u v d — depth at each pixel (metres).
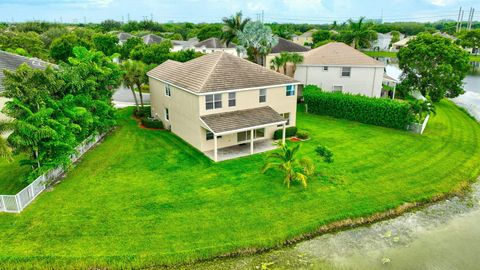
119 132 34.56
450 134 34.22
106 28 160.75
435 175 25.08
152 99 38.97
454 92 47.25
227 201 20.95
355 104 37.78
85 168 25.45
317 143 31.08
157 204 20.53
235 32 62.25
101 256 16.33
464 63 45.53
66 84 26.14
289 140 31.98
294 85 32.56
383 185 23.39
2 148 18.75
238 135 30.55
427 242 18.48
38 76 22.22
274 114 30.23
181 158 27.48
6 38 61.28
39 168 21.38
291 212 20.03
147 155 28.12
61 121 22.31
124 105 46.69
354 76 45.31
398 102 35.34
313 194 21.95
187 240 17.55
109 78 32.66
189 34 126.94
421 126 33.72
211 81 28.61
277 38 54.91
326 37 110.12
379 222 20.06
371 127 36.09
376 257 17.28
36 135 20.27
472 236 19.05
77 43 65.19
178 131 32.97
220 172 24.88
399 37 140.50
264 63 55.25
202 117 28.06
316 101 41.09
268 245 17.66
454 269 16.55
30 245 16.88
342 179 23.95
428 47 45.88
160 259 16.41
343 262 16.88
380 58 104.81
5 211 19.58
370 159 27.41
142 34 121.94
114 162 26.64
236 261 16.77
